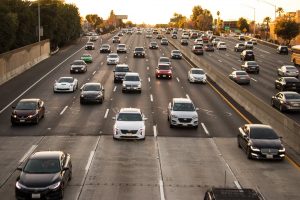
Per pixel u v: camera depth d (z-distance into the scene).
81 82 51.38
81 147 25.55
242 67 63.50
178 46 97.75
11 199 17.66
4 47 57.94
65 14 102.94
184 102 32.09
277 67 70.19
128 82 44.94
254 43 120.75
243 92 39.09
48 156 18.92
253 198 12.78
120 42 117.00
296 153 25.23
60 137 27.86
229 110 37.16
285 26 119.12
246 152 24.31
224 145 26.66
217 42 117.19
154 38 136.62
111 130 29.77
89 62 71.25
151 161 23.08
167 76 55.12
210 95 44.31
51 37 87.38
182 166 22.33
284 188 19.39
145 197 17.97
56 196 17.33
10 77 53.12
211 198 13.02
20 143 26.44
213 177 20.72
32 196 17.05
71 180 19.94
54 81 51.81
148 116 34.25
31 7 86.12
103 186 19.22
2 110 36.22
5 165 22.23
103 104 39.00
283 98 37.00
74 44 111.00
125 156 23.88
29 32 73.00
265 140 23.94
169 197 18.00
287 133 27.45
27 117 30.86
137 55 79.25
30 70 60.94
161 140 27.42
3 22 56.84
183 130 30.16
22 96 42.38
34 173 17.94
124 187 19.12
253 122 32.84
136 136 27.05
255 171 21.77
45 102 39.66
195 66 69.00
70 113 35.19
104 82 51.62
